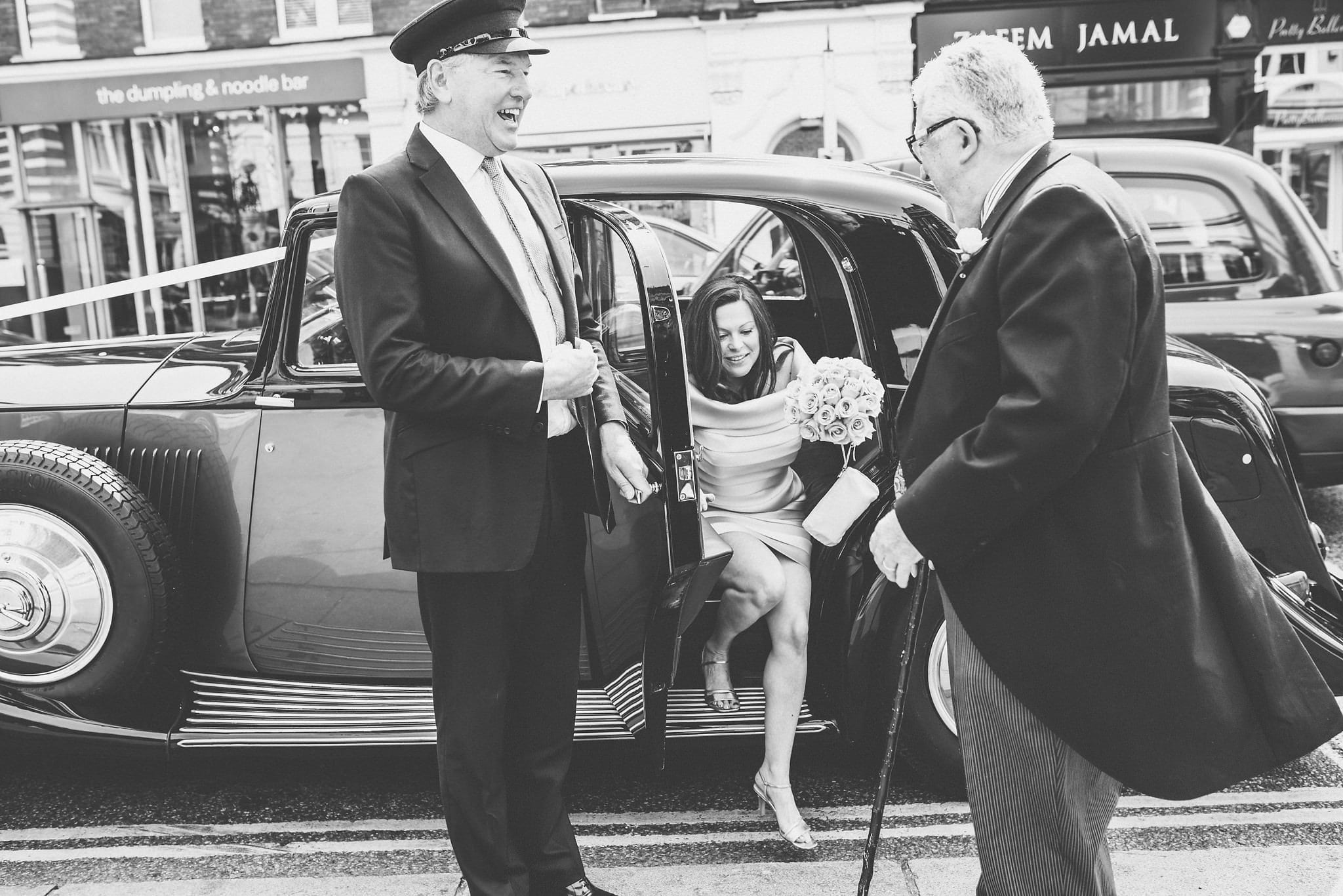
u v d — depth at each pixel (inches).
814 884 95.8
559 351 80.4
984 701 71.1
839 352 116.6
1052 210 62.8
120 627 109.9
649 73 455.8
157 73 466.0
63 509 109.0
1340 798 110.6
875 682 107.7
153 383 117.4
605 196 111.6
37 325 482.0
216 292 475.5
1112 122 451.2
